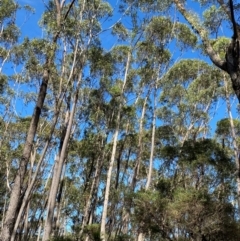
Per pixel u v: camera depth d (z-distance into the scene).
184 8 7.62
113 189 27.70
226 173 17.81
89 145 29.41
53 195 19.02
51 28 15.24
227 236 14.23
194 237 14.49
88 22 20.78
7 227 10.15
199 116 27.22
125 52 27.36
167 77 27.38
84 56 21.48
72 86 20.45
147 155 32.41
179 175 22.27
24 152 11.02
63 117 25.09
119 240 22.16
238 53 6.27
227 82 24.41
